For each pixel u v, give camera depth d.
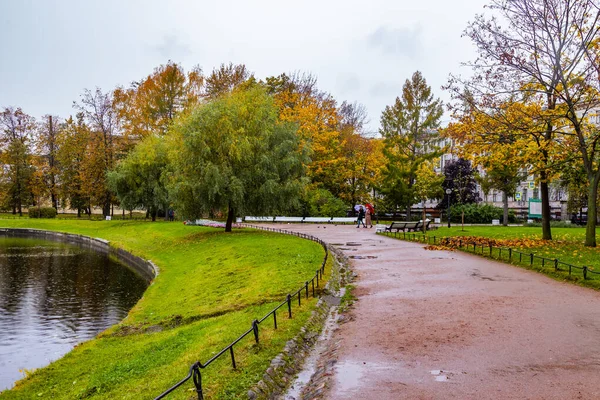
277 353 8.36
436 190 49.25
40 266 32.41
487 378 7.02
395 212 52.75
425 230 35.41
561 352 8.08
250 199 32.34
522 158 23.67
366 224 42.38
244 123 33.19
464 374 7.21
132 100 61.03
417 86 48.28
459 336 9.17
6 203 72.12
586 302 11.80
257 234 32.34
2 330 16.98
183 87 58.31
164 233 40.28
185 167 32.28
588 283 13.81
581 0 20.64
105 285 25.73
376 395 6.57
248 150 31.67
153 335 13.43
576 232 32.03
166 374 8.38
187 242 32.66
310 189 52.31
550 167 23.02
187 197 32.03
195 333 11.63
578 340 8.73
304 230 38.31
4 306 20.81
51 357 14.01
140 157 50.56
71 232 52.56
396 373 7.39
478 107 26.31
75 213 83.31
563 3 21.44
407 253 22.30
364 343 9.04
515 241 24.83
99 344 13.43
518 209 62.03
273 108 35.50
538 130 23.08
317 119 55.84
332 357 8.38
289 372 7.96
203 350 9.10
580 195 41.50
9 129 74.81
